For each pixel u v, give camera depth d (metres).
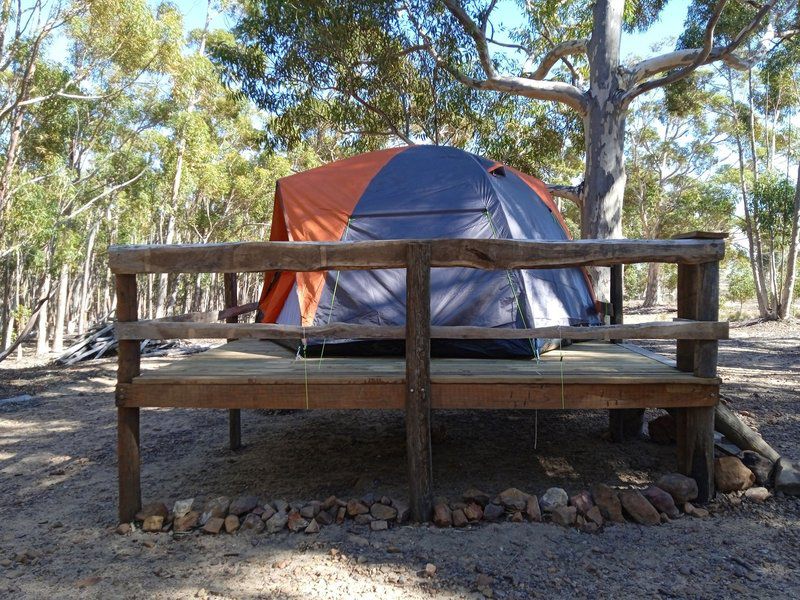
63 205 17.30
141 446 5.48
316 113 11.00
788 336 15.71
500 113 11.34
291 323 4.81
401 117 11.46
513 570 2.81
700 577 2.74
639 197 31.73
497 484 4.07
